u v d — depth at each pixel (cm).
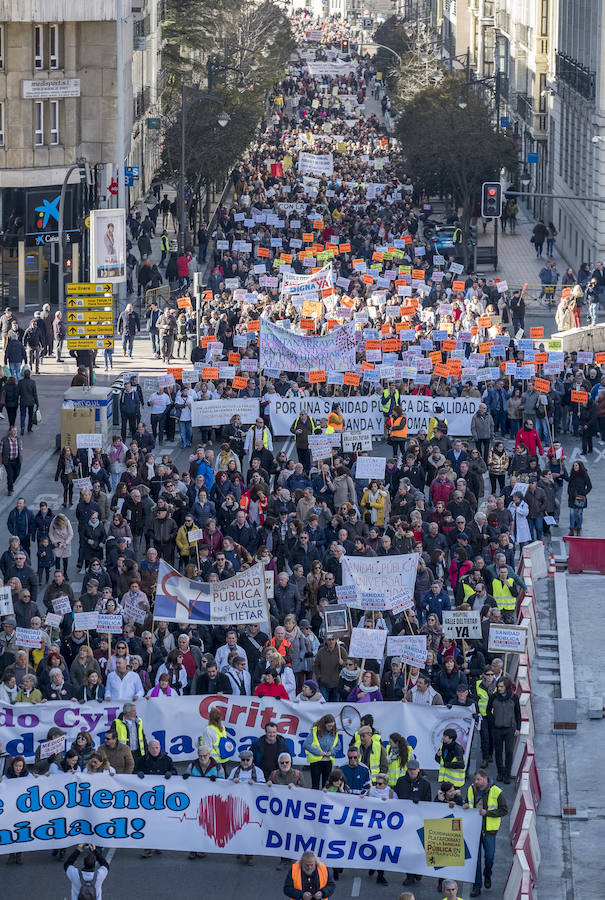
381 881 3994
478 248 13662
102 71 11581
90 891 3581
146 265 11288
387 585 4806
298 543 5469
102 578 5084
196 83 18012
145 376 9312
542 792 4603
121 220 9444
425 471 6750
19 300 11181
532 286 12812
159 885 3962
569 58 14700
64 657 4659
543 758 4828
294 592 5050
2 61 10944
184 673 4531
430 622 4819
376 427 7712
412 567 4812
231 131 13825
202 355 8638
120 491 6003
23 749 4300
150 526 5759
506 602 5172
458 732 4350
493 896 3950
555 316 11519
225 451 6412
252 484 6041
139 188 15400
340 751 4309
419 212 15400
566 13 15112
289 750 4362
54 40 11138
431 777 4456
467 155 13462
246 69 17950
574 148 14312
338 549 5200
